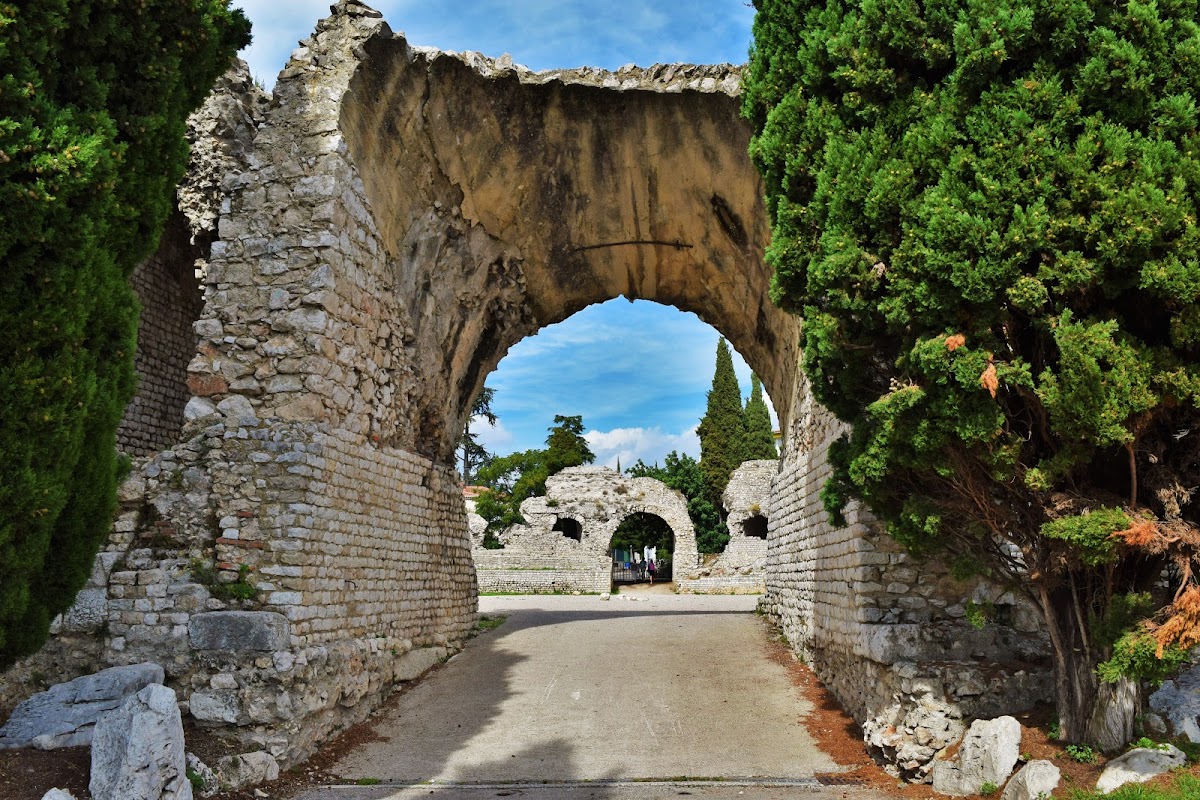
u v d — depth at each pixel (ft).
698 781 27.43
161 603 29.40
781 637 51.42
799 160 25.45
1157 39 19.39
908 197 22.11
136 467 31.48
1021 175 20.51
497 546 128.36
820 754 30.12
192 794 23.50
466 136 42.32
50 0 19.65
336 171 34.32
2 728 23.50
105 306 22.04
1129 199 18.66
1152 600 22.18
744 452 160.04
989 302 20.74
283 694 28.17
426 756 30.32
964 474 22.89
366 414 36.78
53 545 22.39
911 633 29.40
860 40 23.27
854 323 24.38
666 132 44.65
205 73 25.73
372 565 36.58
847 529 34.71
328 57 35.73
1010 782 22.59
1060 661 24.07
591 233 51.24
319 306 32.94
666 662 45.16
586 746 31.40
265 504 30.60
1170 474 21.07
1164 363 19.67
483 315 51.13
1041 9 20.10
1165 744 21.98
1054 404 20.06
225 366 32.73
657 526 148.25
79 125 20.45
